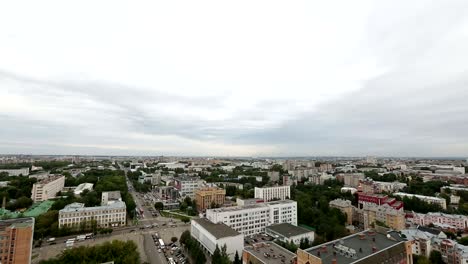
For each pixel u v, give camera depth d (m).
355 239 111.44
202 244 157.38
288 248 145.38
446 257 136.75
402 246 105.44
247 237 183.38
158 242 162.50
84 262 110.38
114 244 122.56
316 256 90.19
